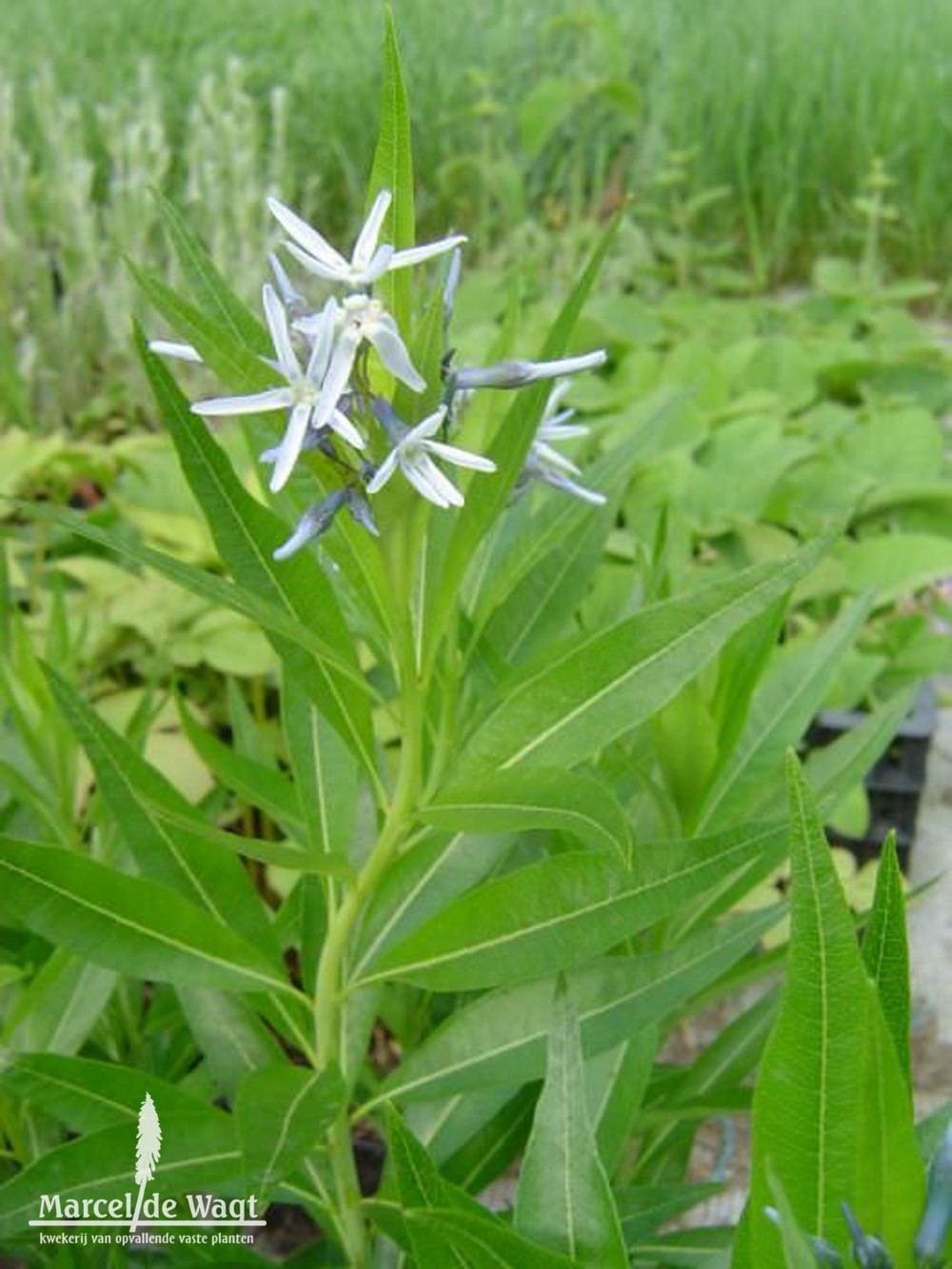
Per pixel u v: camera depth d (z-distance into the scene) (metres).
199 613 0.39
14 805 0.28
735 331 0.65
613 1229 0.15
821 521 0.48
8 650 0.29
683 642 0.17
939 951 0.36
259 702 0.40
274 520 0.18
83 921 0.19
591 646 0.18
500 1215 0.22
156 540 0.43
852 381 0.62
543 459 0.20
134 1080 0.19
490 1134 0.24
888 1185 0.13
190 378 0.57
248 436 0.20
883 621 0.45
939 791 0.42
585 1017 0.20
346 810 0.21
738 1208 0.30
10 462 0.45
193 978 0.20
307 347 0.16
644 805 0.26
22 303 0.62
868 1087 0.13
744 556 0.47
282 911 0.25
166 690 0.40
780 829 0.18
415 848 0.21
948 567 0.45
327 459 0.16
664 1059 0.34
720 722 0.25
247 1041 0.22
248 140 0.62
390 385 0.16
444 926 0.19
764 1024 0.25
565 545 0.23
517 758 0.18
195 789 0.36
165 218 0.18
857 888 0.35
